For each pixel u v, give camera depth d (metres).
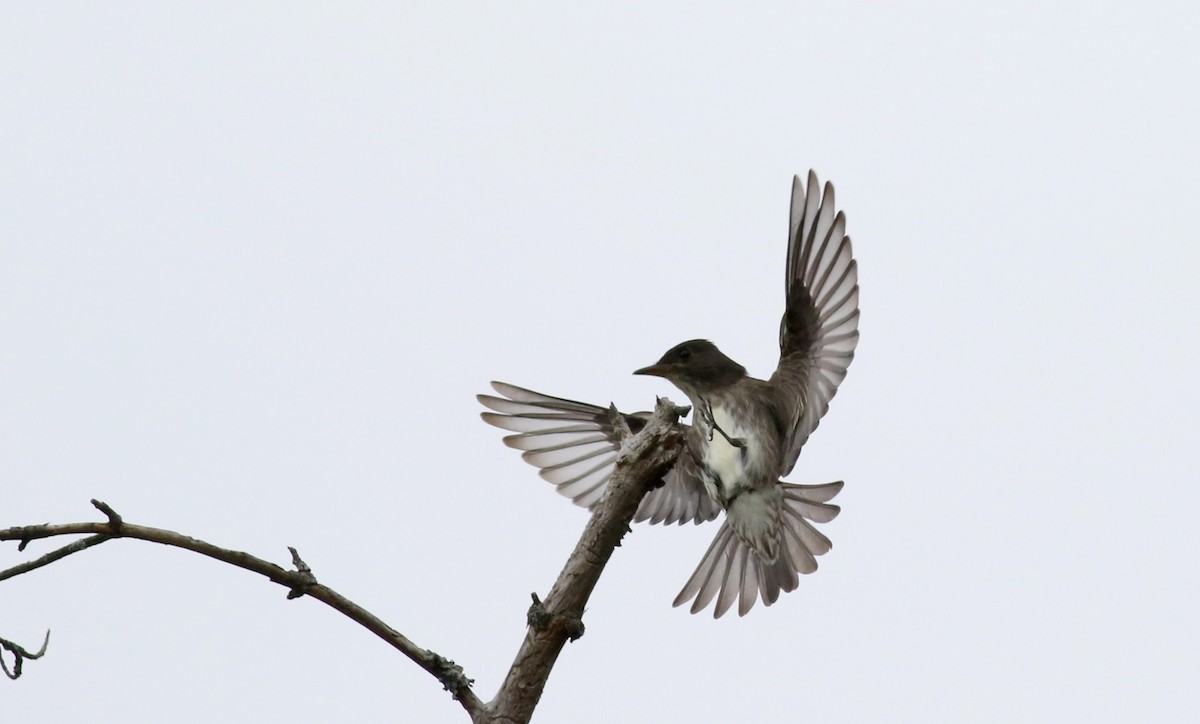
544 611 7.07
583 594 7.11
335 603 6.89
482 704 7.04
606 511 7.14
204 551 6.70
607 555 7.16
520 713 7.01
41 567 6.49
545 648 7.04
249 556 6.79
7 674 6.63
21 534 6.41
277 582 6.79
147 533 6.56
